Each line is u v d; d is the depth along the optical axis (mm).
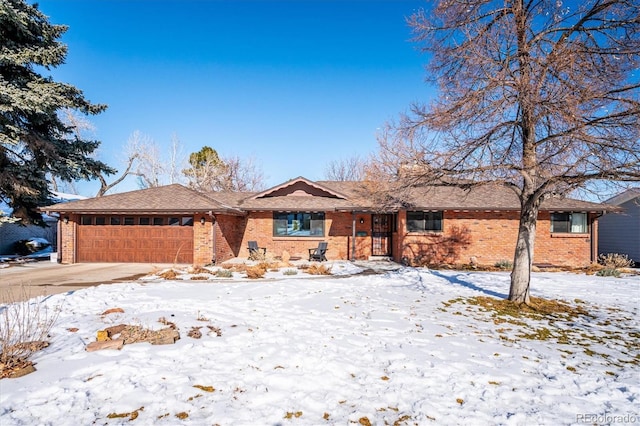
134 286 9938
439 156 8094
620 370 4793
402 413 3594
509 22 7785
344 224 18281
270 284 10398
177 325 6113
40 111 15578
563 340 6043
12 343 4934
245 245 18469
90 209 15625
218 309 7355
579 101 6488
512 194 17297
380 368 4641
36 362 4453
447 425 3402
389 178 9125
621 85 7430
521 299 8555
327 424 3367
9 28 15727
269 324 6395
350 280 11422
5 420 3254
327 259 18016
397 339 5777
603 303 8812
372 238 18297
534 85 6965
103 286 9859
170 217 16047
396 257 17094
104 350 4871
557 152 7441
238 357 4844
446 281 11383
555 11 7812
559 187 7906
